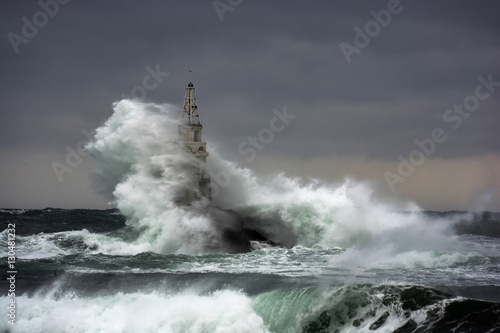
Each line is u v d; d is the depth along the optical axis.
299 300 21.41
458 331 19.56
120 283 25.38
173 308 21.38
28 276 26.80
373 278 25.59
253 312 21.34
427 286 22.47
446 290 23.58
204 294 23.41
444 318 20.23
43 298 23.61
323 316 20.84
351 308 20.97
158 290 24.28
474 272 26.94
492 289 23.88
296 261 29.78
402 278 25.67
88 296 23.78
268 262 29.56
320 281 25.05
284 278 25.78
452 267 28.06
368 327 20.23
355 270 27.55
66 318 21.72
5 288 24.78
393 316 20.50
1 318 21.94
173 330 21.00
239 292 22.94
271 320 21.02
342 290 21.73
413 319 20.30
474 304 20.91
